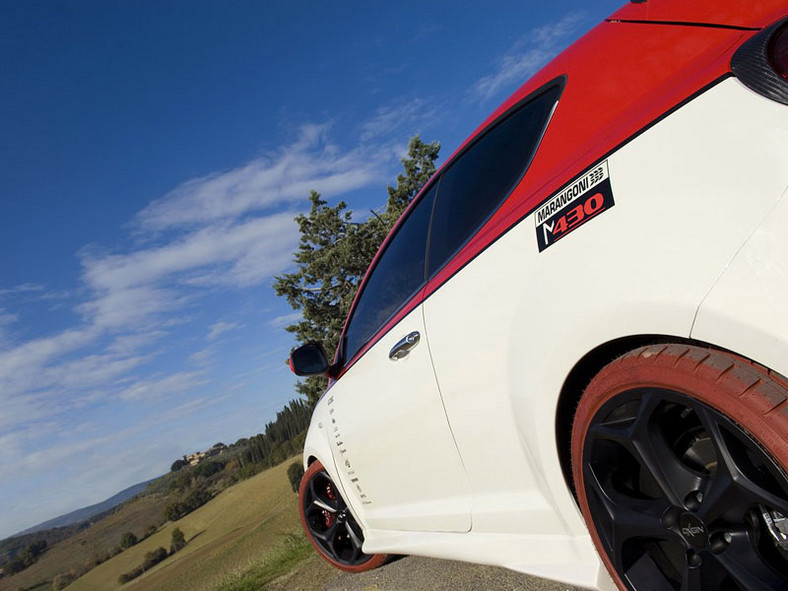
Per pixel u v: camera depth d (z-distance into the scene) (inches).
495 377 64.7
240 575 203.6
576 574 61.8
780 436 37.3
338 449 113.5
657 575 51.6
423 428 82.1
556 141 61.7
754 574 41.5
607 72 58.8
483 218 71.7
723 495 42.3
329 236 1187.3
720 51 46.5
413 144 1142.3
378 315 99.7
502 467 69.8
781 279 36.1
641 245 45.3
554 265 54.5
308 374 116.3
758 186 38.1
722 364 41.4
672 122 45.5
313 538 139.6
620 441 50.7
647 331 45.8
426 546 90.4
